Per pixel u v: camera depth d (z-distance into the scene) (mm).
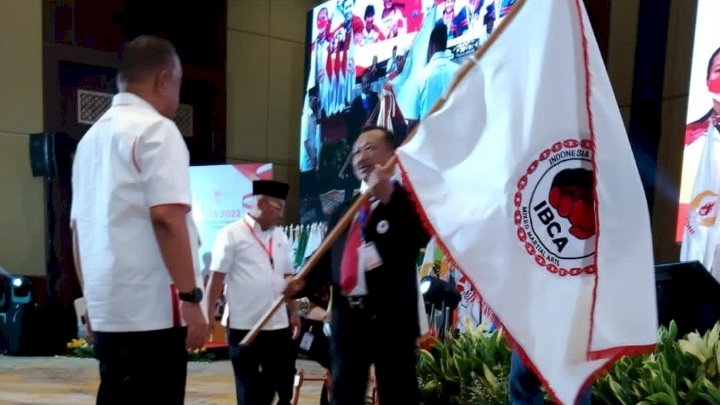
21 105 9562
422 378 3809
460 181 2082
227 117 11172
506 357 3652
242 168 8930
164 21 10656
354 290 2623
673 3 8062
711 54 6117
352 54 9453
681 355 3172
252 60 11414
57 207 9492
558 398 1970
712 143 6035
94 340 2135
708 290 3971
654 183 8219
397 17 8672
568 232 2049
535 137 2037
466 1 7629
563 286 2031
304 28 11953
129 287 2027
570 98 2061
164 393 2074
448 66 7832
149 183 1998
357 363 2658
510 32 2113
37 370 7234
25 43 9570
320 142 10094
